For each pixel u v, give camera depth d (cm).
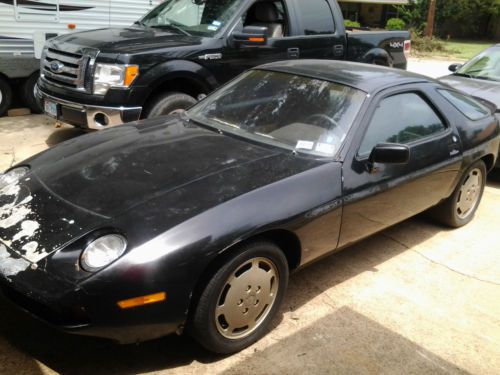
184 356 286
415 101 410
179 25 643
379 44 780
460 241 471
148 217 260
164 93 572
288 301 350
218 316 275
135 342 259
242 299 284
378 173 354
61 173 311
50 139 670
